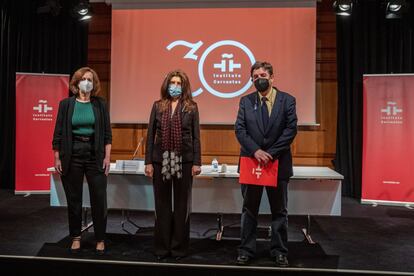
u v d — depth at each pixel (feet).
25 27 18.80
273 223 9.39
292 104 9.32
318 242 11.50
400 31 17.35
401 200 16.03
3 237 11.53
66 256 9.86
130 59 17.85
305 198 10.86
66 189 9.98
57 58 18.89
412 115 15.83
